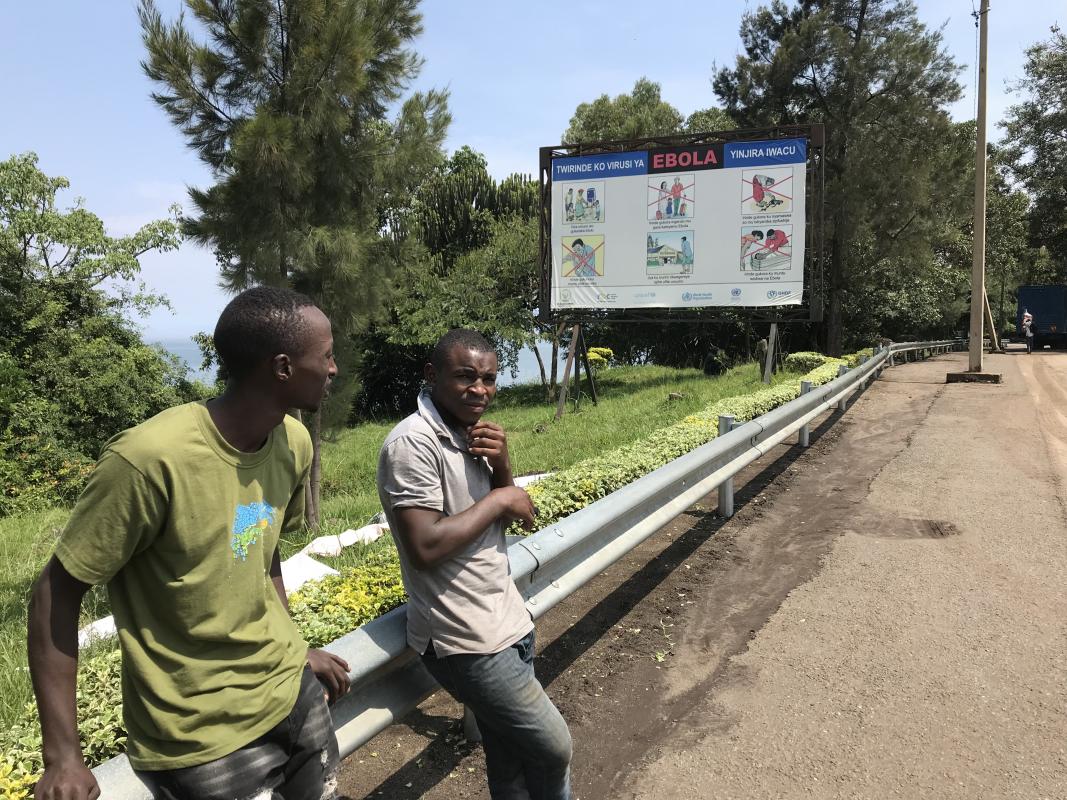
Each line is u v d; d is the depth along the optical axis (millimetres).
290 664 1795
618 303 14898
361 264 9055
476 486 2297
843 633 4164
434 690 2760
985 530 5879
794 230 13930
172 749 1591
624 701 3527
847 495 7031
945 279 31484
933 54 24922
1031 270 49250
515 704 2221
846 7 25812
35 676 1476
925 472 7805
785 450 9164
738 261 14219
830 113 25844
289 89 8703
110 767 1614
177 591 1583
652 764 3041
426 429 2219
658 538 5891
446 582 2242
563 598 3488
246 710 1653
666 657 3953
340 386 9609
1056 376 17562
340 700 2369
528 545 3172
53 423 14758
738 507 6738
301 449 1889
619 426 12391
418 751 3145
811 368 18250
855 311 29875
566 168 14953
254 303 1680
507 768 2412
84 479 13906
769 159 13961
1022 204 38125
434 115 9328
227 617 1643
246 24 8500
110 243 17016
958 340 32438
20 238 16094
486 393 2287
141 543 1544
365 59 8656
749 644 4074
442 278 24375
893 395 13859
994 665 3760
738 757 3072
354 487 12172
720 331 29578
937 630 4164
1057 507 6438
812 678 3689
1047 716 3301
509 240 23531
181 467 1545
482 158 28781
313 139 8906
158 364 16766
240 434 1683
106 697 2576
